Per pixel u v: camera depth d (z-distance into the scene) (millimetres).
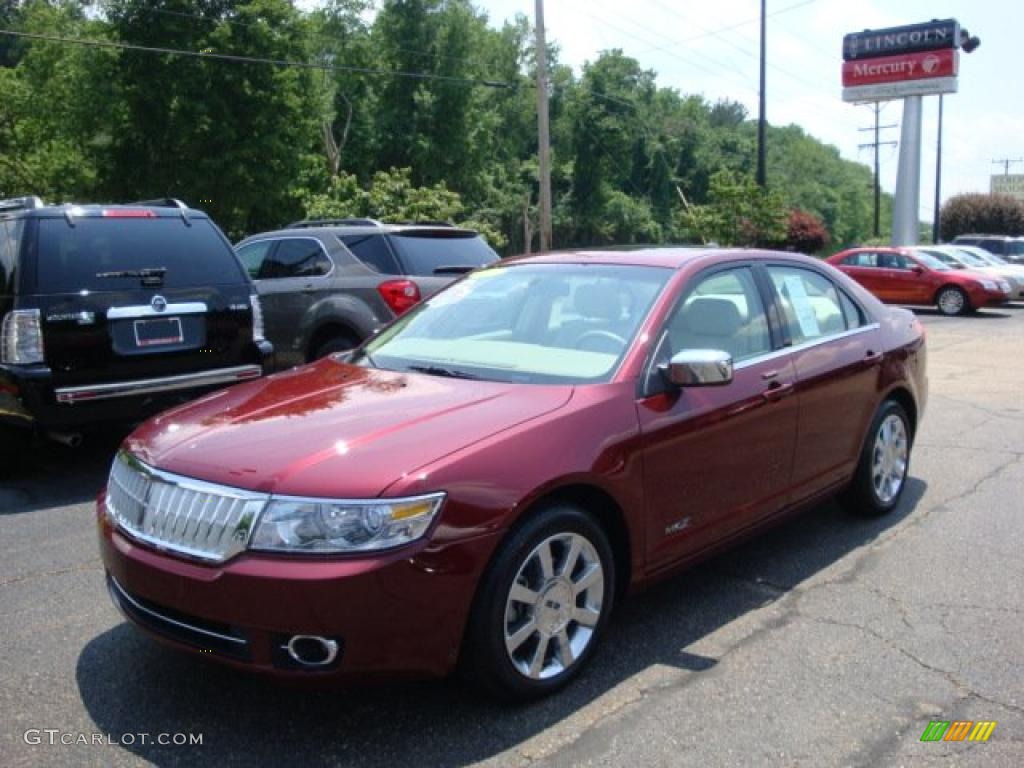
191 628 3061
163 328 6406
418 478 2984
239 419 3527
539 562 3279
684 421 3826
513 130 70562
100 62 34500
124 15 33562
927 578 4574
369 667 2912
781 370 4457
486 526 3059
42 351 5879
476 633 3102
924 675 3564
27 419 5895
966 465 6871
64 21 38969
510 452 3207
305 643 2896
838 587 4465
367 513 2900
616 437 3537
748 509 4266
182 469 3186
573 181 73750
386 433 3234
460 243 8797
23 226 6027
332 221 9023
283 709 3301
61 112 38031
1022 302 25578
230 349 6766
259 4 34531
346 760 2986
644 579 3760
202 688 3453
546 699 3361
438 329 4504
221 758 3002
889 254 22953
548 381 3768
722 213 32438
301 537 2893
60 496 6121
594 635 3521
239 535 2945
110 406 6133
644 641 3861
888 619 4082
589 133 72250
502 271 4770
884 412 5402
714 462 4004
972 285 21453
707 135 89562
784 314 4707
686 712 3281
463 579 3012
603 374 3760
